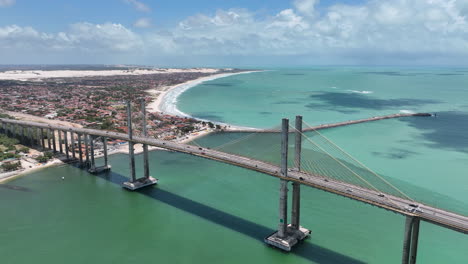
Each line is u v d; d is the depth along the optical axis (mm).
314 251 87562
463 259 84500
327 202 115125
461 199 120188
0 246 90875
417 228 68500
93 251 88812
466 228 61688
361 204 113875
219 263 83375
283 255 86250
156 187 133375
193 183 137125
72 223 103750
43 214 109625
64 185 135875
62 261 84500
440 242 92125
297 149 94438
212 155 110125
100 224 103125
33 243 92562
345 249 88188
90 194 126562
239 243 91875
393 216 105625
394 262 82312
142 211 111875
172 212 110938
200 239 94188
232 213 110000
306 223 101188
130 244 92000
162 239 94500
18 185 135000
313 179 87250
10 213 109938
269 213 109688
